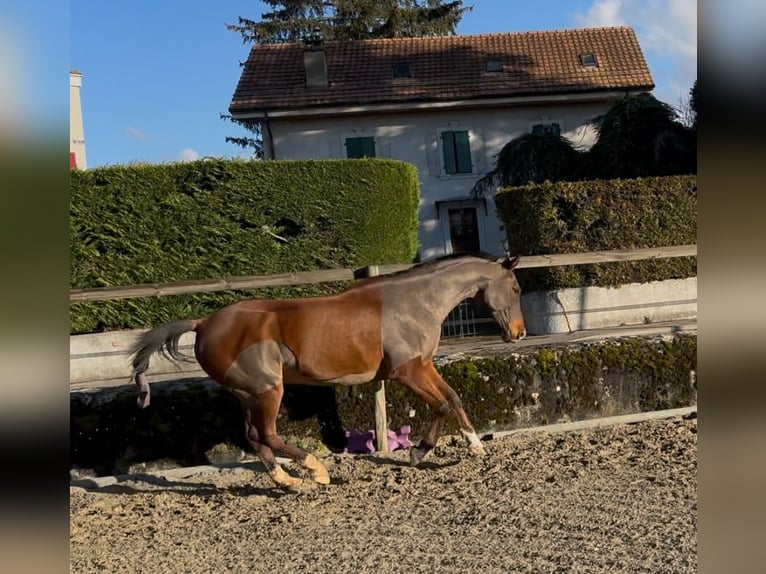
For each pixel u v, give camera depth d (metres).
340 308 5.08
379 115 19.02
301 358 4.97
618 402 6.78
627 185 11.49
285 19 32.22
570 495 4.61
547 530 4.00
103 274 10.63
